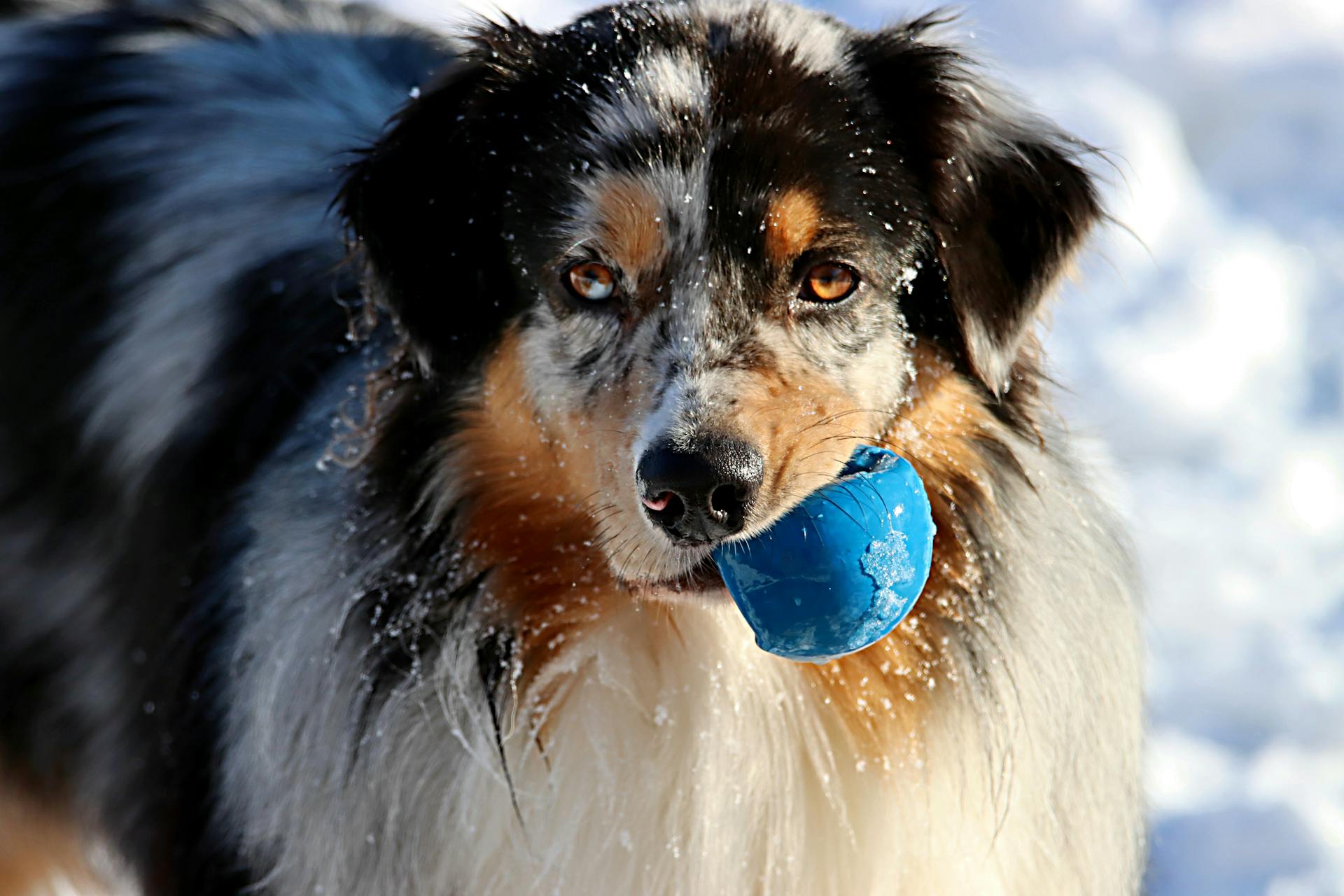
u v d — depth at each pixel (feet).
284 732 12.89
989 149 12.65
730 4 12.90
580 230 11.76
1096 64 34.88
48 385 15.79
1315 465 25.93
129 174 16.35
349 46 17.89
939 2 18.74
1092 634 13.01
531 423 12.14
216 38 17.67
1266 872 17.51
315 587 12.87
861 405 11.87
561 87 12.28
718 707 12.34
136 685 14.99
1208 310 28.45
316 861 12.70
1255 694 20.62
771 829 12.51
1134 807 13.67
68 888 17.10
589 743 12.39
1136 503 24.30
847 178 11.78
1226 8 35.86
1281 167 33.58
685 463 10.61
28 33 17.56
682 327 11.48
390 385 12.84
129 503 15.20
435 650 12.39
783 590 10.91
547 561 12.32
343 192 12.96
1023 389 13.05
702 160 11.53
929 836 12.51
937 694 12.48
